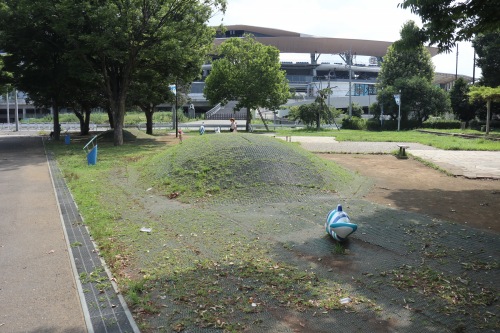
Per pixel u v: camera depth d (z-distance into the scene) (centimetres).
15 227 732
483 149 2017
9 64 2464
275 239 628
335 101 7044
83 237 657
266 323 391
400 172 1320
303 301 432
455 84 4644
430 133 3656
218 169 1005
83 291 464
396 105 4650
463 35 1012
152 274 503
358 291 454
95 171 1338
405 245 593
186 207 838
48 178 1246
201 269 516
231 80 3988
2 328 398
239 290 458
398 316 402
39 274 523
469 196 946
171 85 3372
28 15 2052
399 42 1041
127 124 5350
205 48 2556
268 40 9244
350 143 2419
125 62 2270
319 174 1037
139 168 1349
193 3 2208
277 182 945
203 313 407
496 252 561
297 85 9181
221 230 675
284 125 5212
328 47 9575
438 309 412
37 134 3881
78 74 2205
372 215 750
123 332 380
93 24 2041
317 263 534
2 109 8050
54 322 408
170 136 3228
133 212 810
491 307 414
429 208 827
